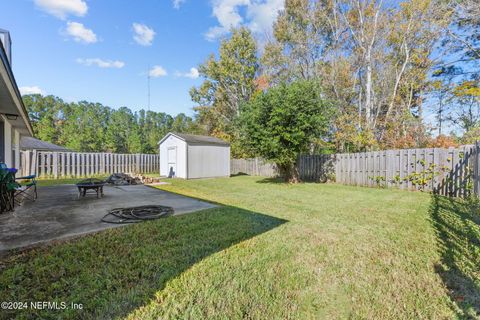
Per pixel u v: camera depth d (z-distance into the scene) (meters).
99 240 2.95
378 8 12.05
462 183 6.13
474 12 10.08
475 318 1.64
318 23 14.48
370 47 12.37
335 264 2.43
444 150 6.64
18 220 3.87
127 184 9.43
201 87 21.44
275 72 16.81
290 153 9.00
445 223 3.74
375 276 2.20
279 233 3.33
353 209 4.83
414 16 11.54
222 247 2.80
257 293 1.91
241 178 12.47
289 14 15.51
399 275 2.21
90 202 5.47
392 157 7.92
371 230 3.47
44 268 2.19
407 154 7.55
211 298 1.83
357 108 14.25
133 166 15.00
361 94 13.88
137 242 2.91
